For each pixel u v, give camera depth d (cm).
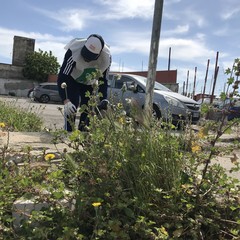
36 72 3550
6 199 227
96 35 466
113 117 273
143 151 253
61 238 193
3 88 3491
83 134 267
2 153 299
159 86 1123
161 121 297
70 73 474
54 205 227
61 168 271
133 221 222
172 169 250
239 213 248
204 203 244
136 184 241
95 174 243
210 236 234
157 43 451
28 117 757
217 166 270
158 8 450
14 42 3547
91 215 226
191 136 282
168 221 229
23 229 218
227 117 266
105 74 485
